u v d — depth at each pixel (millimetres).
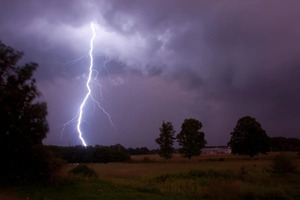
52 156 20000
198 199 14766
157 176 22000
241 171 22969
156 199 14016
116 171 29109
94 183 18562
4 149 18375
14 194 15031
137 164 49938
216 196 15133
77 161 63656
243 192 15328
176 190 16594
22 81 18594
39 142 19969
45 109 19766
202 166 34844
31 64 19141
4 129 18391
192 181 19141
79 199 13836
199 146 54719
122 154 65750
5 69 18109
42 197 13273
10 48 18375
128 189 16750
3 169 18438
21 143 18672
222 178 20609
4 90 17875
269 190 15430
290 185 17734
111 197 14258
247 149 52094
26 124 18938
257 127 52500
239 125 53656
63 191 15906
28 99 18984
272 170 23297
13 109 18422
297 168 24781
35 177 18781
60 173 19703
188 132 55281
